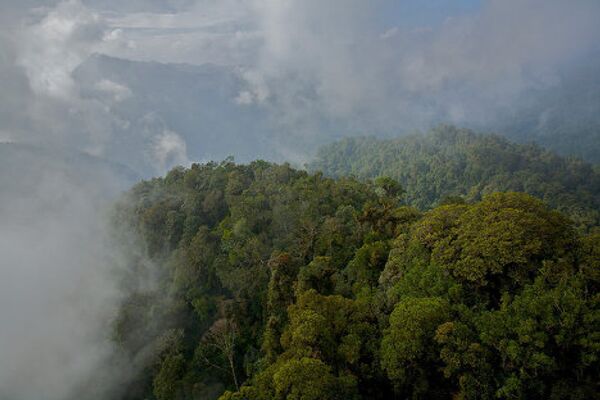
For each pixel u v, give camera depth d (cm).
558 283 2505
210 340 5075
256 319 5381
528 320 2320
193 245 6650
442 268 2978
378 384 2808
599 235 2748
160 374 4972
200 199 8056
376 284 3928
